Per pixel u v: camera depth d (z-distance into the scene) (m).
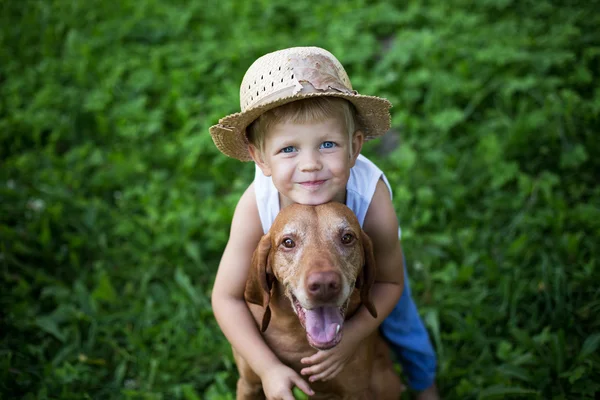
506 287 3.37
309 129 1.90
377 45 5.48
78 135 4.88
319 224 1.94
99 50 5.66
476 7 5.80
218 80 5.24
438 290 3.50
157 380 3.13
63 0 6.22
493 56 4.95
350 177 2.24
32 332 3.38
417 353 2.82
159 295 3.64
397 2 6.04
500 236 3.82
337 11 5.89
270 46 5.43
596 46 5.06
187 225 3.96
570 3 5.64
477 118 4.72
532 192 4.02
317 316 1.90
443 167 4.32
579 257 3.52
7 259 3.70
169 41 5.81
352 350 2.21
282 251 1.96
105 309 3.58
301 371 2.17
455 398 2.97
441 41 5.31
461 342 3.26
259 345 2.24
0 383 3.00
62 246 3.91
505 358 3.05
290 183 1.96
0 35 5.71
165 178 4.46
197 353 3.25
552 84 4.71
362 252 2.03
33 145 4.80
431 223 3.96
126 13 6.13
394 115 4.77
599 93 4.53
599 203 3.89
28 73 5.32
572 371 2.90
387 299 2.31
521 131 4.32
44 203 4.11
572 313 3.22
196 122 4.78
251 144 2.09
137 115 4.89
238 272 2.30
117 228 4.04
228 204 4.07
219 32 5.83
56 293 3.58
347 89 1.95
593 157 4.21
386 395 2.55
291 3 6.12
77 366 3.15
